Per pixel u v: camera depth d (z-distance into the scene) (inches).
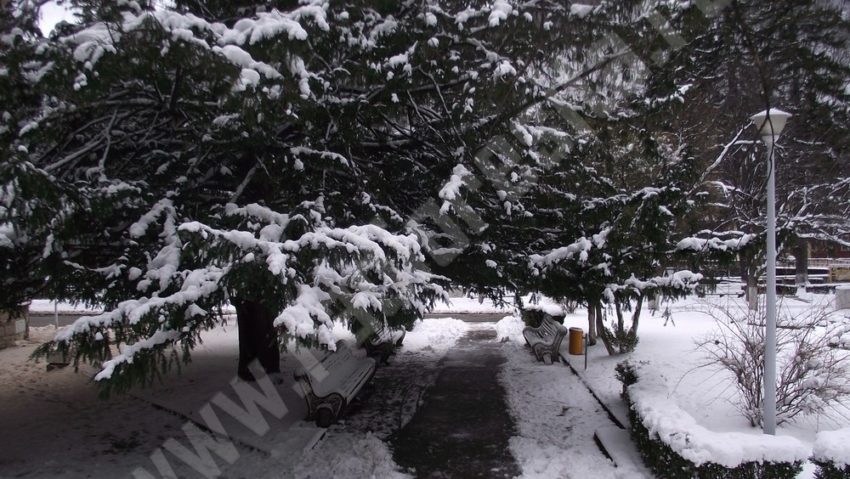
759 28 253.1
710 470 184.9
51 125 181.9
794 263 983.0
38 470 226.8
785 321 267.0
